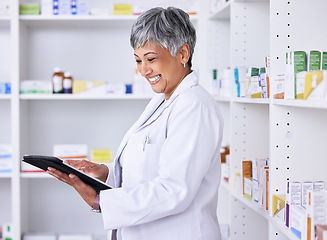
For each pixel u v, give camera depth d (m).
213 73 2.94
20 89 3.19
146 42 1.62
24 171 3.20
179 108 1.60
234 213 2.38
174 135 1.56
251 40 2.35
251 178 2.13
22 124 3.30
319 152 1.75
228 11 2.70
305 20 1.72
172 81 1.69
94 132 3.59
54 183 3.61
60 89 3.20
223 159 2.92
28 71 3.52
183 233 1.63
